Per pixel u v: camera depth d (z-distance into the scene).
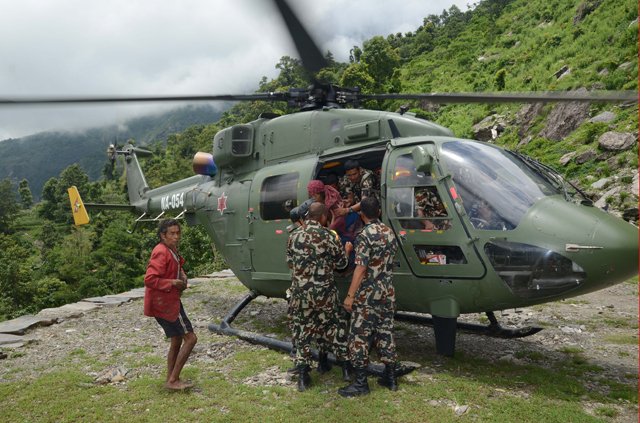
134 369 5.13
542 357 5.20
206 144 102.88
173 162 91.69
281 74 87.31
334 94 6.11
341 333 4.50
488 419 3.61
